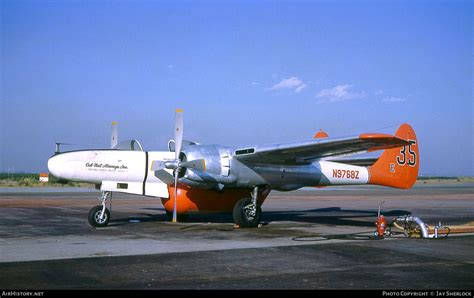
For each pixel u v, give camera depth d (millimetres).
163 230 13797
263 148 13805
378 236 12258
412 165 18828
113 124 16656
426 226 12195
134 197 33781
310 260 8820
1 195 33344
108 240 11531
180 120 14734
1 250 9891
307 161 15383
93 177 14617
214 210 15750
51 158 14555
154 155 15305
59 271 7785
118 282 7074
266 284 6992
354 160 17516
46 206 23047
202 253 9555
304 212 21750
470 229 13211
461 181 105250
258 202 15906
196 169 14086
